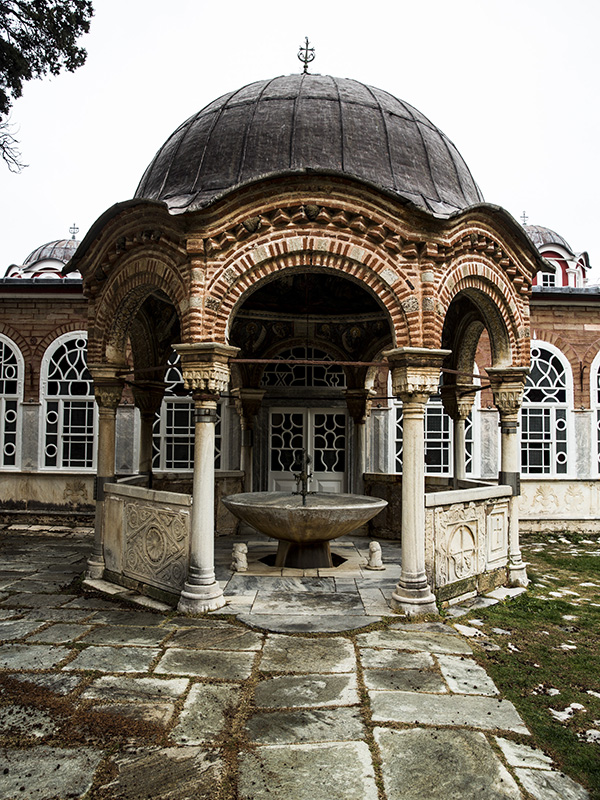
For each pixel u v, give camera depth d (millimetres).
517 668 5129
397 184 6941
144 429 9312
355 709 4281
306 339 11055
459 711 4293
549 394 13156
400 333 6473
